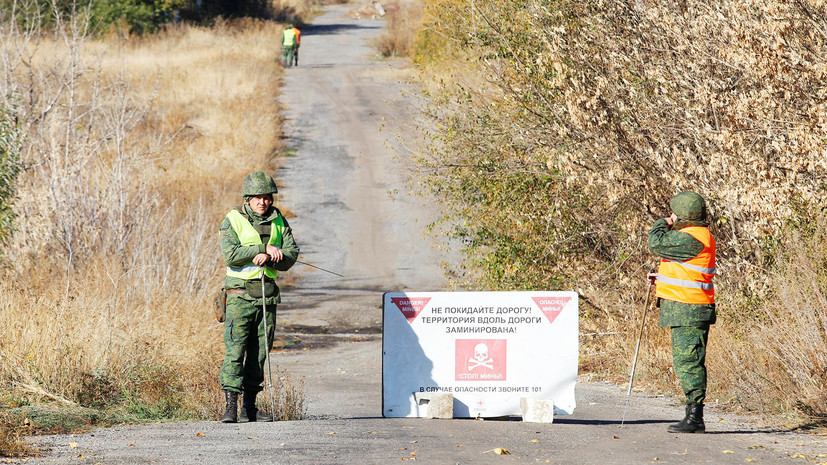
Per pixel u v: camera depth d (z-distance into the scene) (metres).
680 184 38.94
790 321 31.67
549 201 46.25
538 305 28.56
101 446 22.70
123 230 61.09
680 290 25.52
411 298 28.69
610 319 46.38
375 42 197.38
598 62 42.16
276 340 62.94
